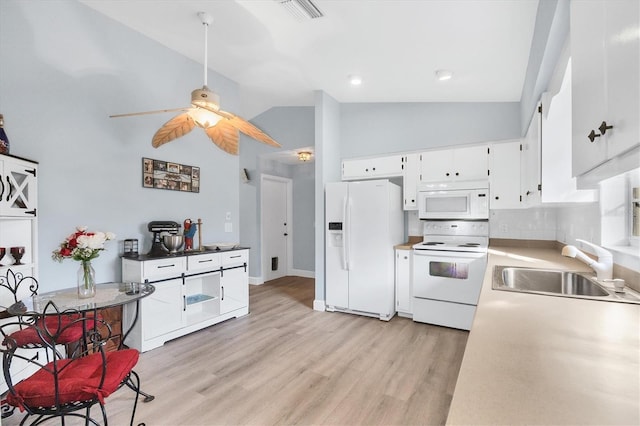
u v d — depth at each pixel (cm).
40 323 208
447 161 377
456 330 334
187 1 251
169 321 297
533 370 73
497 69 277
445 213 373
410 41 248
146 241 316
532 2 182
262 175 574
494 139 361
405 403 206
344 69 328
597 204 203
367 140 433
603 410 57
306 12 229
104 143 283
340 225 394
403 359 267
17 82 231
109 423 186
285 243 642
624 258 165
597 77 99
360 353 278
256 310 406
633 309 121
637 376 70
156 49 321
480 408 58
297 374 242
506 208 344
